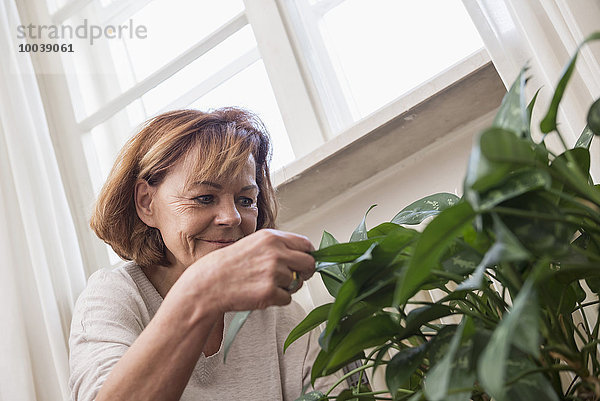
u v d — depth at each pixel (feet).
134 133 4.11
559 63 3.26
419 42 5.02
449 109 4.21
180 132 3.73
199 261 2.54
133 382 2.57
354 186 4.84
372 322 1.88
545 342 1.86
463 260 1.85
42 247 5.27
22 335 4.99
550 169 1.64
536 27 3.33
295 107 5.20
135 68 6.61
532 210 1.58
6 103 5.61
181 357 2.54
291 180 4.64
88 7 6.80
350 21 5.35
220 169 3.55
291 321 4.34
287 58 5.28
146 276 4.17
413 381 2.35
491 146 1.37
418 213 2.55
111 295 3.86
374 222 4.73
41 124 5.70
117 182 3.99
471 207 1.48
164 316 2.56
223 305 2.41
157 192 3.77
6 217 5.37
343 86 5.27
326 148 4.45
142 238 4.03
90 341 3.53
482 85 4.05
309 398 2.37
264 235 2.35
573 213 1.73
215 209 3.62
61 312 5.18
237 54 5.87
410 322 1.88
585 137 2.31
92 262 5.98
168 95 6.32
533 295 1.40
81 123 6.36
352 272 1.83
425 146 4.55
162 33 6.47
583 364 1.69
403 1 5.12
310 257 2.26
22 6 6.80
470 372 1.59
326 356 2.12
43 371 5.09
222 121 3.88
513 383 1.58
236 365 3.98
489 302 2.34
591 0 3.10
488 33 3.57
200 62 6.11
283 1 5.39
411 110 4.15
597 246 2.01
